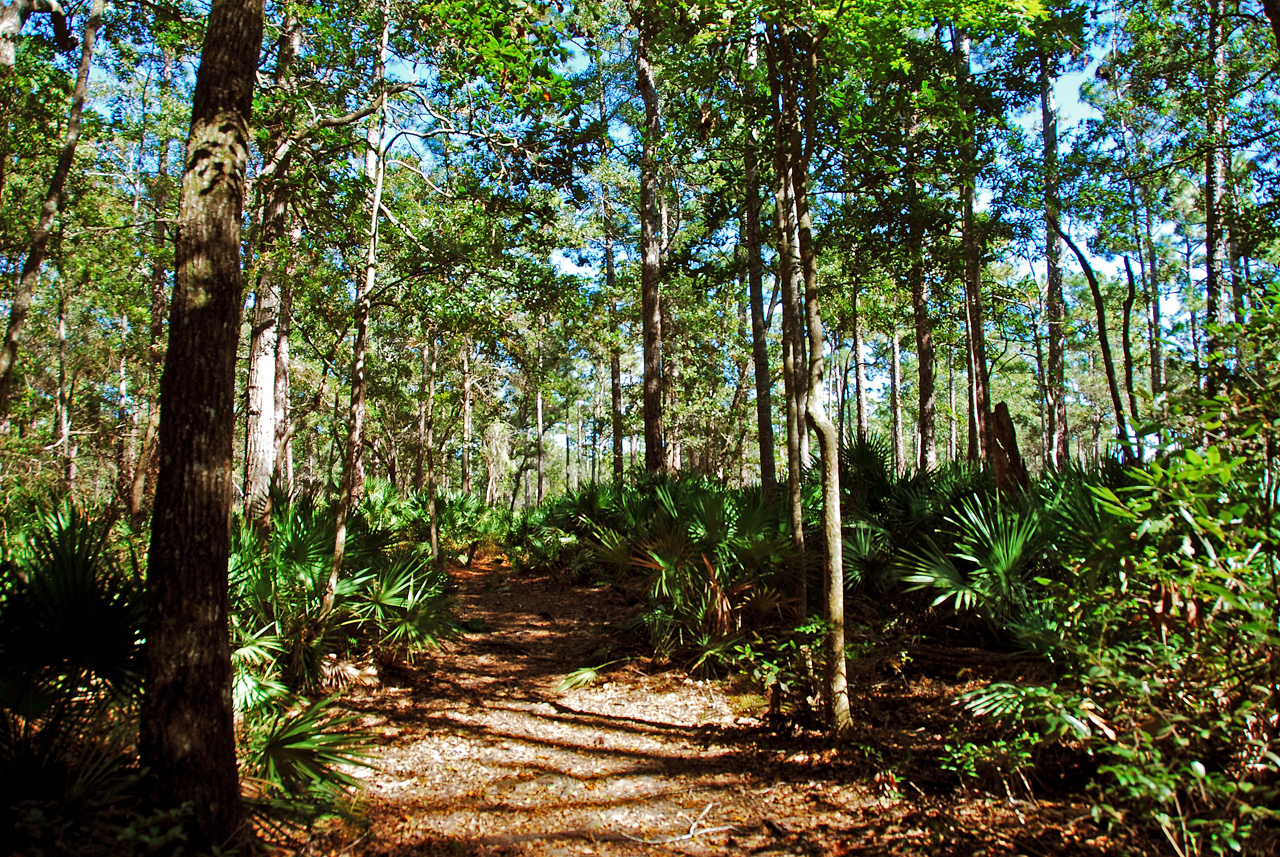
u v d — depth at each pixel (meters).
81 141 12.73
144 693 3.03
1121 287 23.34
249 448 10.62
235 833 3.03
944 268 10.88
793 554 6.83
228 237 3.26
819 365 4.99
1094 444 35.06
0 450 11.54
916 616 6.76
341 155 7.93
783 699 5.57
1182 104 11.20
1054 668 4.40
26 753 2.95
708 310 26.14
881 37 4.89
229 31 3.40
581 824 3.88
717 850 3.60
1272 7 4.95
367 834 3.67
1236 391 3.19
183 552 3.02
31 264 9.26
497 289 8.07
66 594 3.38
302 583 5.91
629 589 10.27
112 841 2.62
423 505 14.35
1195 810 2.95
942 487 7.77
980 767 4.02
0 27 9.16
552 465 57.34
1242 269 10.69
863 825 3.74
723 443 27.36
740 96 6.22
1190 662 3.22
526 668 7.05
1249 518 3.11
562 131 7.68
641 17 6.31
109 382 24.80
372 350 16.59
